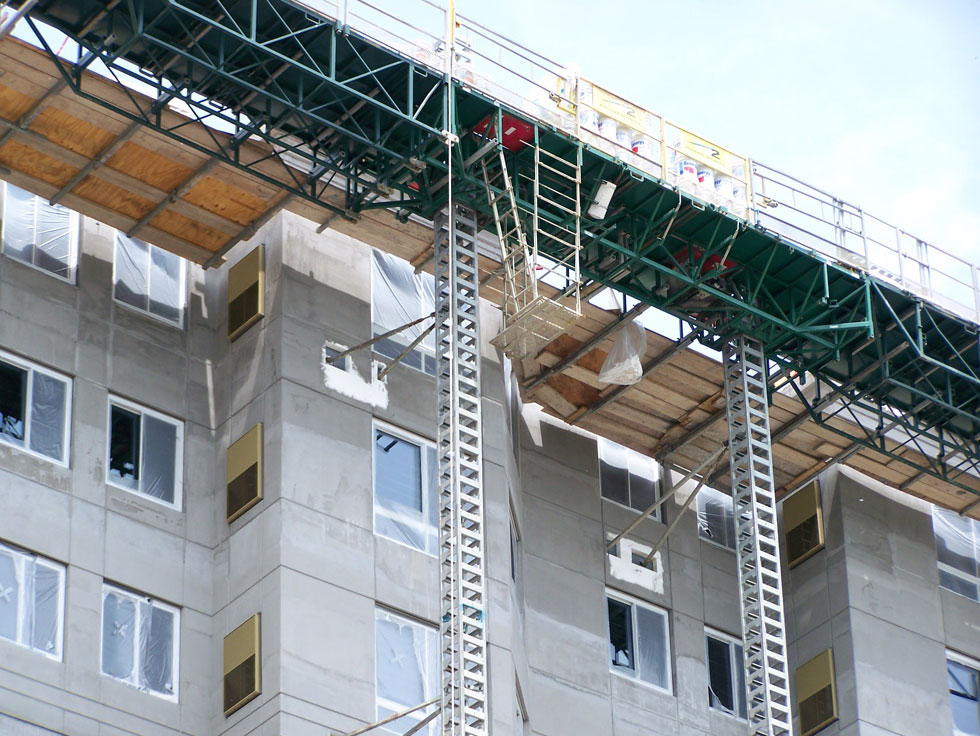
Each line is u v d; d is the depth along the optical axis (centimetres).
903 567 6756
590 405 6266
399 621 5322
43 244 5522
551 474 6209
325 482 5366
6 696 4888
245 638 5169
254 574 5250
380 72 5194
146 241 5647
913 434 6669
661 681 6181
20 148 5338
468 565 5000
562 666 5900
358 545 5338
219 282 5791
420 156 5241
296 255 5631
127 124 5266
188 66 5119
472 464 5088
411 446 5600
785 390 6462
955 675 6719
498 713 5300
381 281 5772
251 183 5475
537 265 5334
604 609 6122
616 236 5700
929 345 6291
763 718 5609
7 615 4991
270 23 5072
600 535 6238
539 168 5491
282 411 5391
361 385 5566
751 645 5575
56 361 5372
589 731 5856
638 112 5684
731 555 6606
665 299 5853
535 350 5394
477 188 5381
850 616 6531
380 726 5141
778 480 6788
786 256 5847
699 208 5656
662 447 6450
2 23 4975
